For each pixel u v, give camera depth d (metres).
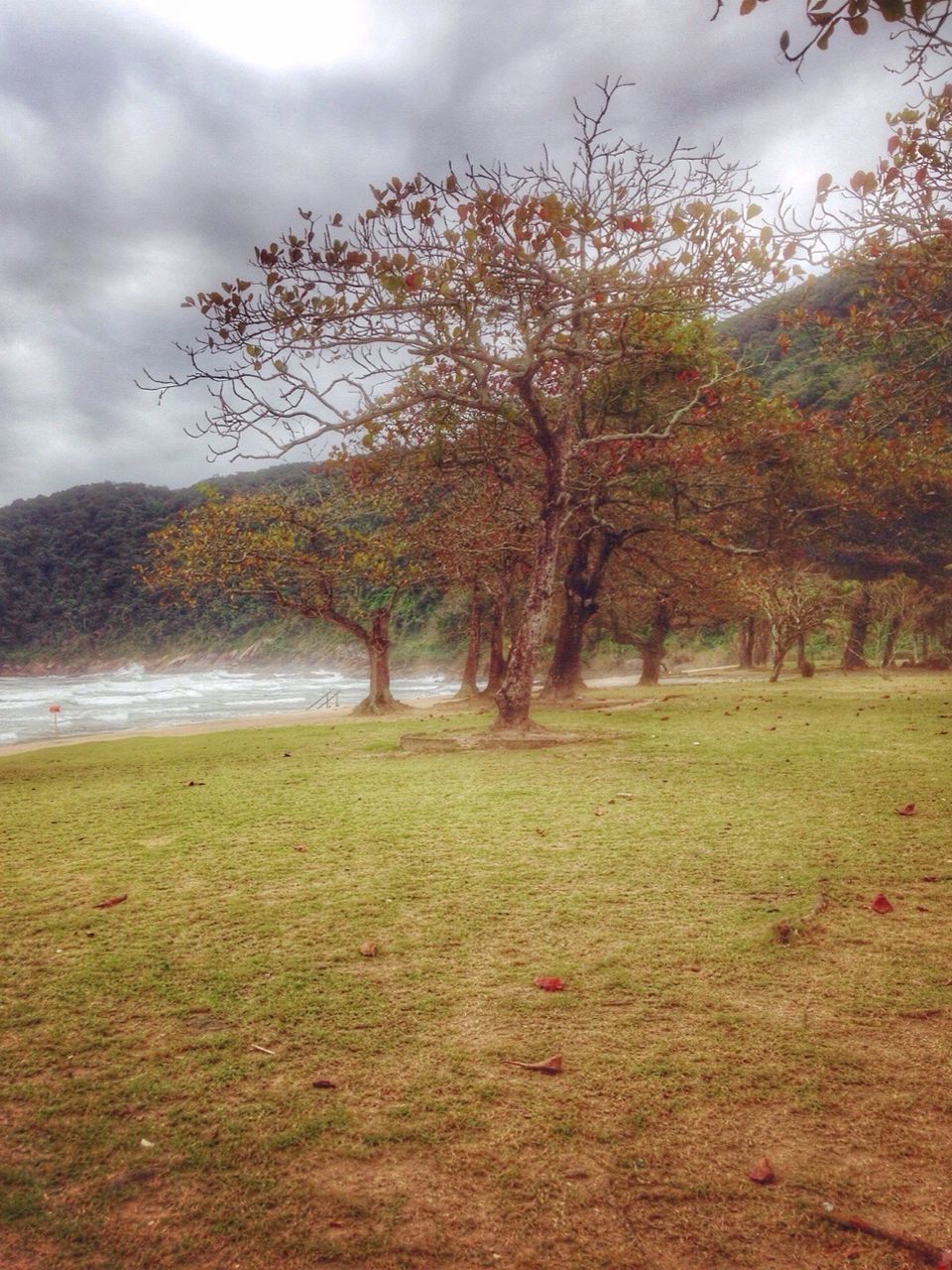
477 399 13.16
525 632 12.70
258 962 3.75
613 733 12.79
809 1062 2.80
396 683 62.72
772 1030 3.03
